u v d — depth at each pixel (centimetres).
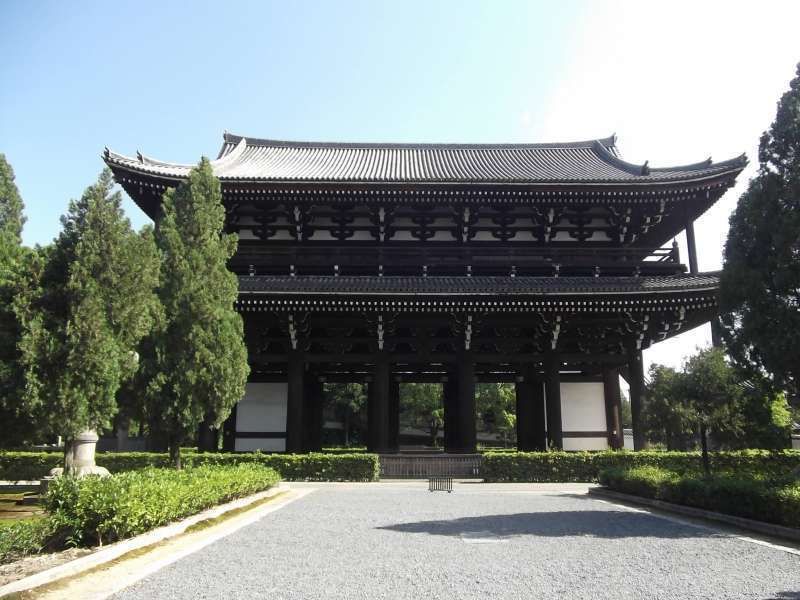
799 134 1365
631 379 2728
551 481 2320
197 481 1304
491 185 2772
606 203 2872
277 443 2756
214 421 1800
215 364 1733
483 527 1236
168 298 1752
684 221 3019
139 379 1661
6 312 1273
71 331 1281
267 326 2728
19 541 880
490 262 2906
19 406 1240
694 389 1582
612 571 851
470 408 2697
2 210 3506
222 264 1898
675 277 2753
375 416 2672
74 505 969
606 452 2381
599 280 2752
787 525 1132
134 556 938
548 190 2800
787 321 1304
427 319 2775
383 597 716
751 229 1431
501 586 767
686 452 2348
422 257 2912
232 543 1050
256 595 722
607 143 4181
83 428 1323
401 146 4272
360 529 1207
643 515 1427
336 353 2783
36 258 1320
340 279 2742
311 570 851
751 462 2194
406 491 2003
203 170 1992
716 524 1282
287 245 2977
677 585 777
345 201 2855
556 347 2855
